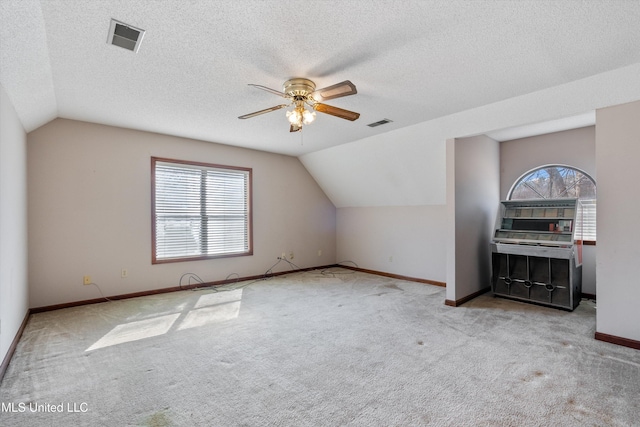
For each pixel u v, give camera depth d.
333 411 1.83
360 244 6.14
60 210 3.66
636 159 2.57
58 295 3.65
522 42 2.13
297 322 3.28
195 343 2.75
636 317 2.60
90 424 1.71
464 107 3.42
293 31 1.98
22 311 3.05
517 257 4.10
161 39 2.06
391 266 5.59
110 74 2.56
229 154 5.08
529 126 4.12
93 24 1.88
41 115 3.25
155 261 4.35
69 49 2.17
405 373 2.24
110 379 2.16
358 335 2.93
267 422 1.73
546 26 1.94
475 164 4.29
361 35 2.03
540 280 3.88
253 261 5.39
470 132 3.58
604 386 2.06
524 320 3.31
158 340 2.81
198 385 2.10
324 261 6.45
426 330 3.05
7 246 2.43
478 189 4.36
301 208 6.07
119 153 4.07
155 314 3.51
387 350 2.61
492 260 4.25
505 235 4.21
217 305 3.86
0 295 2.21
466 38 2.07
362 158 5.02
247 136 4.52
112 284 4.02
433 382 2.12
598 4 1.74
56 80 2.65
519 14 1.82
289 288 4.73
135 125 3.97
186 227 4.69
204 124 3.94
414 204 5.23
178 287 4.56
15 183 2.76
